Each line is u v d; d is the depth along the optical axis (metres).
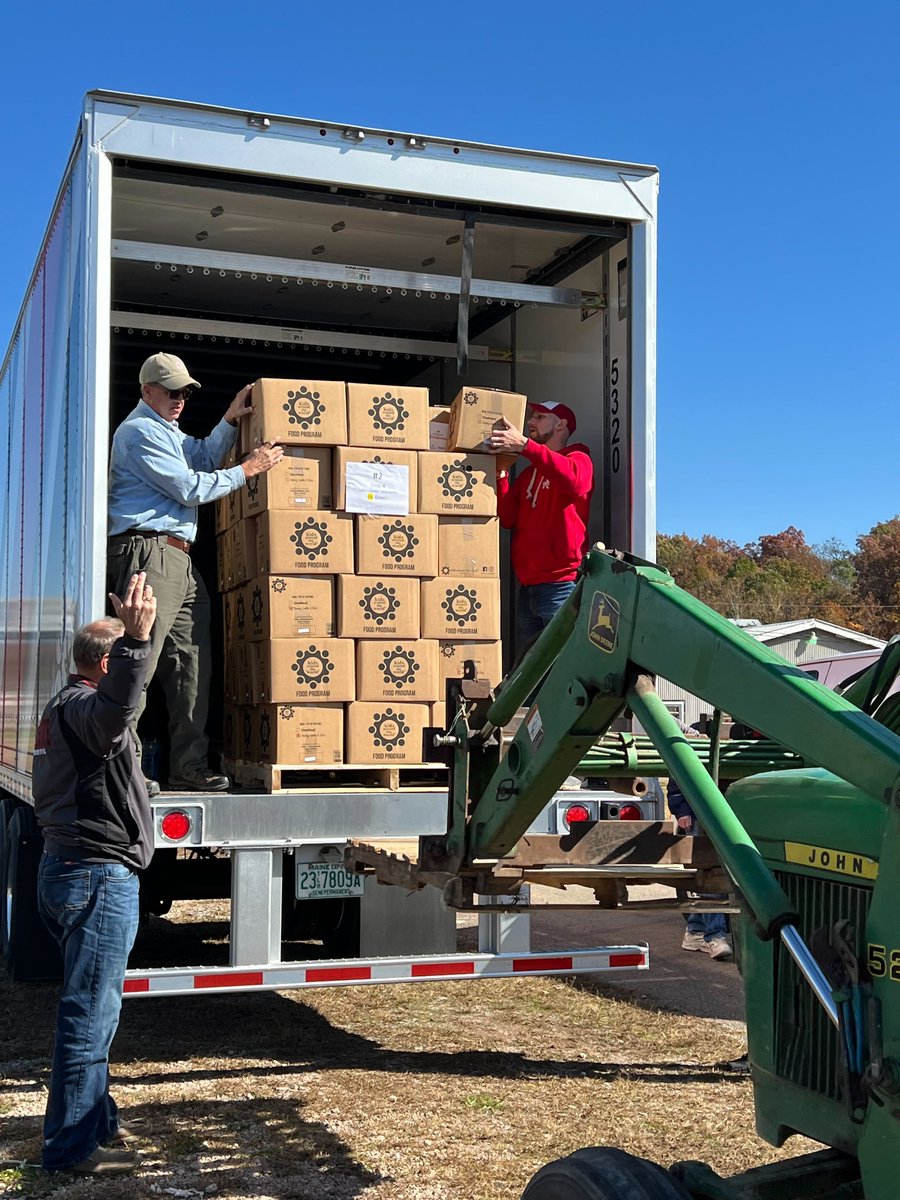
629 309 5.77
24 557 7.09
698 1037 5.61
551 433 6.14
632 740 3.77
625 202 5.71
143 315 6.53
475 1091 4.73
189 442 5.55
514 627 6.84
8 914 6.60
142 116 5.06
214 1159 3.97
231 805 4.97
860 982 2.13
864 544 76.38
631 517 5.71
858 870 2.32
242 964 4.89
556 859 3.54
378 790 5.19
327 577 5.25
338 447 5.28
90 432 5.02
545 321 6.68
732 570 75.81
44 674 6.07
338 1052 5.32
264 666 5.26
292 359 7.83
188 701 5.29
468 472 5.47
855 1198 2.46
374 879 5.21
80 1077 3.87
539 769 3.16
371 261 6.64
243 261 5.53
